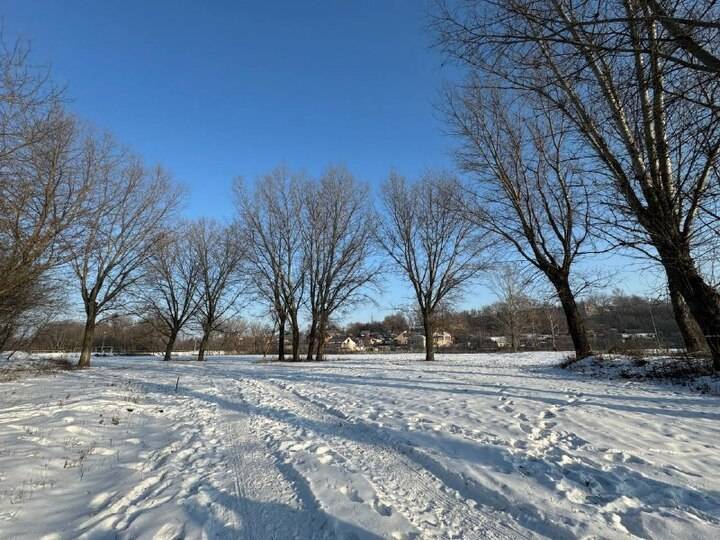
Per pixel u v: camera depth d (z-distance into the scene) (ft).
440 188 95.96
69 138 31.45
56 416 27.94
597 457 17.70
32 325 58.39
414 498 14.67
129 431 25.72
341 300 116.37
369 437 22.58
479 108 61.00
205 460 19.90
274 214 118.62
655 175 33.63
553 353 129.29
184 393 42.55
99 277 84.89
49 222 29.99
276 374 61.67
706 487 14.52
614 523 12.32
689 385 36.45
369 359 112.06
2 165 26.68
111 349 215.51
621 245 28.32
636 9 16.46
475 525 12.70
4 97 25.20
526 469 16.53
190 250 132.77
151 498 15.46
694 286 37.04
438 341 232.73
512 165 61.21
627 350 57.82
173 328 130.93
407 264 104.53
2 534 12.66
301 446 21.43
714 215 26.21
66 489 16.43
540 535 12.03
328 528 12.71
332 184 118.52
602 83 20.26
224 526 13.12
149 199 84.79
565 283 59.41
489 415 25.80
